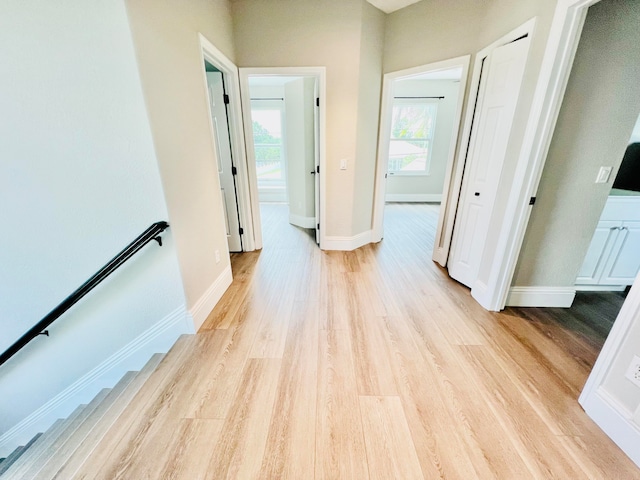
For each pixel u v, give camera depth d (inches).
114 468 44.7
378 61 120.0
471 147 95.7
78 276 67.4
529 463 45.5
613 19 62.4
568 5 58.2
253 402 56.2
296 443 48.4
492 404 55.9
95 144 57.7
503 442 48.7
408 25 110.8
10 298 68.7
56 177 59.3
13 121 55.0
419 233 166.6
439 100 228.1
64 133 56.5
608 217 87.0
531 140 70.3
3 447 81.8
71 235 63.9
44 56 51.7
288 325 80.7
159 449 47.5
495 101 83.2
